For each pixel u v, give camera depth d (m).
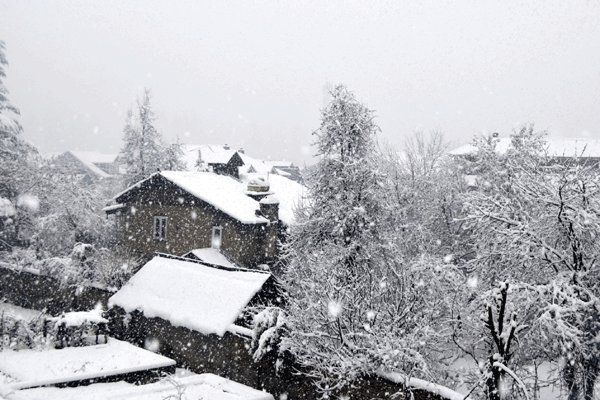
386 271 16.81
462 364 16.02
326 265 15.33
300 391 14.41
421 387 11.84
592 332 13.19
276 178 44.97
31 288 26.91
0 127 37.00
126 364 16.03
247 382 16.23
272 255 30.25
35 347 18.12
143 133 50.22
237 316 17.73
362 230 22.61
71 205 33.38
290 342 13.67
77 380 14.36
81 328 18.45
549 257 14.86
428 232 27.02
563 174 14.27
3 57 40.91
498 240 15.62
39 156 38.69
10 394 12.95
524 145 26.64
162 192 32.25
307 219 24.61
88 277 25.41
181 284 21.11
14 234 34.28
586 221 13.76
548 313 12.38
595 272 14.08
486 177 28.14
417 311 13.14
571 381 13.12
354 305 12.87
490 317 9.60
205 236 30.09
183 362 18.95
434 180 32.19
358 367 12.27
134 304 21.11
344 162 23.41
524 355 14.52
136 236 33.66
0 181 34.56
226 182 36.34
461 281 14.81
